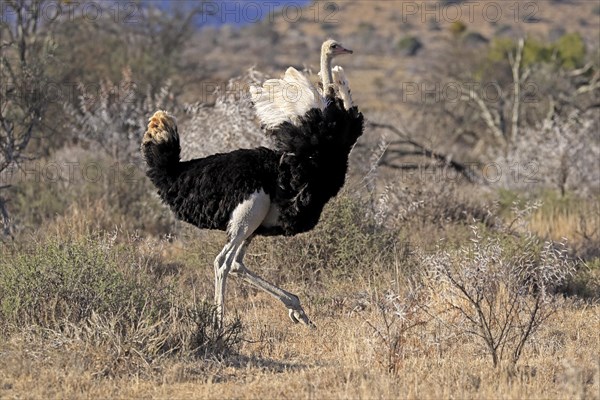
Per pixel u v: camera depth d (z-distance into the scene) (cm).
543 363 2309
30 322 2436
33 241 3203
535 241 3341
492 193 5175
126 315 2414
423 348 2402
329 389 2105
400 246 3378
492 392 2050
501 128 7862
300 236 3328
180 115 5159
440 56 9944
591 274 3325
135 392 2072
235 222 2609
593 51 9719
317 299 3033
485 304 2598
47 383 2109
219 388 2108
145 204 4403
